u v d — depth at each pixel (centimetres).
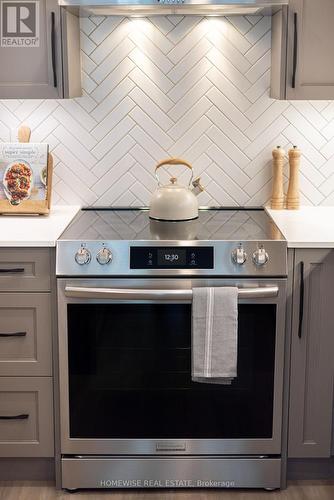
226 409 329
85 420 330
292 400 333
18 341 328
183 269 317
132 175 387
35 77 346
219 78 379
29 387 331
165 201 345
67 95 347
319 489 339
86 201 388
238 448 333
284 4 329
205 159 386
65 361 325
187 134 384
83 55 376
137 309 319
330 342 329
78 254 315
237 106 381
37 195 366
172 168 386
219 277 318
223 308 312
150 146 385
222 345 315
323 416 335
